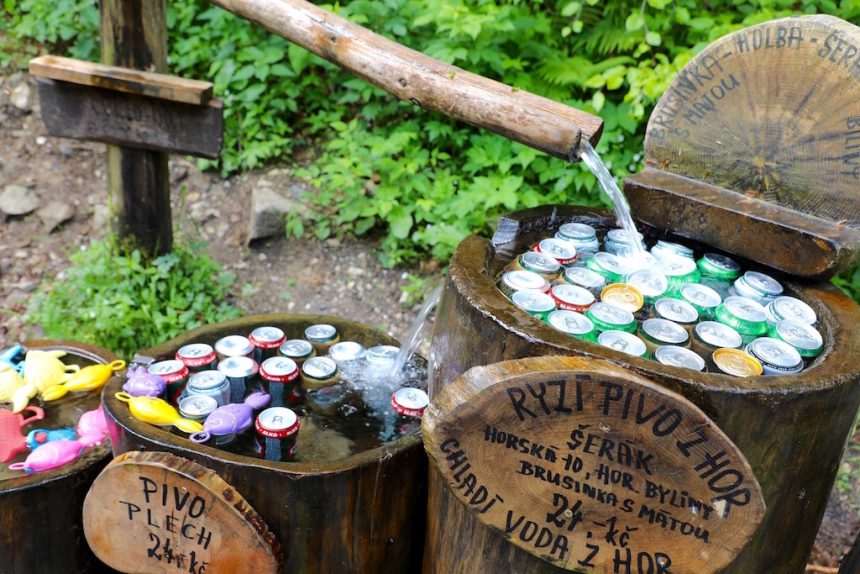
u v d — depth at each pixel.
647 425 1.42
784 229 1.91
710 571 1.49
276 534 1.78
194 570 1.81
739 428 1.47
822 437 1.58
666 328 1.76
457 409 1.50
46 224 3.79
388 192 3.73
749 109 2.05
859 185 1.90
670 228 2.11
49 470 1.98
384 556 1.93
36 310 3.31
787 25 1.96
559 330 1.61
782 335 1.75
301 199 3.96
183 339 2.27
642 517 1.49
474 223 3.68
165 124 3.01
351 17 3.99
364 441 2.03
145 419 1.88
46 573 2.01
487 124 1.97
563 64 3.88
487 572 1.71
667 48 4.05
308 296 3.64
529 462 1.51
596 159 1.94
